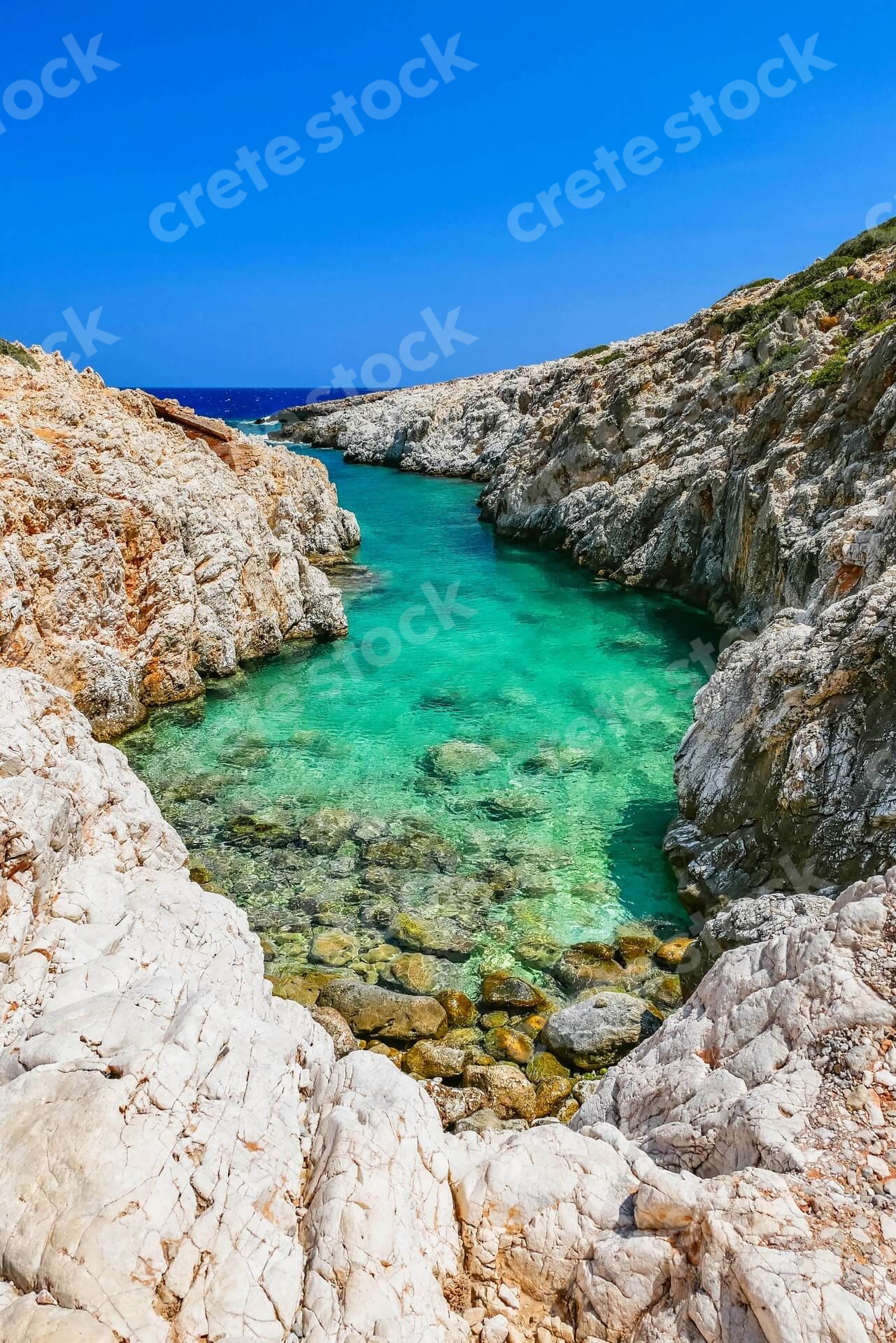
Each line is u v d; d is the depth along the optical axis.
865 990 5.52
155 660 19.34
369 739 17.70
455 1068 8.80
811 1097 5.11
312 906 11.80
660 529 31.42
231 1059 5.34
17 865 6.65
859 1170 4.59
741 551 25.14
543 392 58.78
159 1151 4.56
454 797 15.12
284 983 10.09
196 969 6.76
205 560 21.36
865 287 33.47
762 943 6.84
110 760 9.56
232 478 27.67
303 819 14.24
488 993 9.92
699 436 33.09
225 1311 4.12
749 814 11.39
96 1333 3.86
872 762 9.31
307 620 24.89
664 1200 4.58
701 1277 4.21
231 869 12.70
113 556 18.38
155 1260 4.20
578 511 37.09
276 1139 5.04
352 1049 8.95
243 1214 4.48
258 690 20.62
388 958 10.70
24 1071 5.14
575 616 27.89
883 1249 4.11
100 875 7.45
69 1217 4.22
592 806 14.77
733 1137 5.14
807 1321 3.74
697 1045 6.34
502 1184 5.02
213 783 15.58
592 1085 8.52
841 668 9.98
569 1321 4.58
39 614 16.67
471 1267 4.82
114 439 21.34
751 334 35.69
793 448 23.59
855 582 12.78
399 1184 4.79
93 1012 5.54
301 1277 4.38
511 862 12.97
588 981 10.18
